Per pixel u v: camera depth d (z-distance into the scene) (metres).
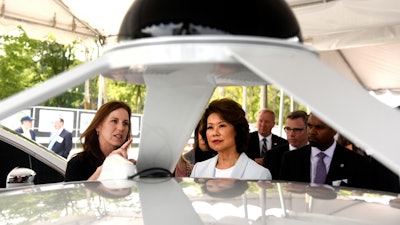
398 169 0.41
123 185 1.09
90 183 1.16
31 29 5.60
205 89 0.78
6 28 5.43
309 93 0.46
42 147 3.66
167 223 0.82
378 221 0.82
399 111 0.46
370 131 0.43
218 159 2.29
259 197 1.00
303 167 2.63
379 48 8.18
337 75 0.50
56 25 5.65
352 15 3.88
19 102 0.50
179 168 2.84
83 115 10.13
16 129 9.47
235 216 0.86
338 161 2.50
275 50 0.52
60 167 3.63
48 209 0.90
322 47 5.70
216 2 0.53
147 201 0.95
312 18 4.11
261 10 0.54
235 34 0.52
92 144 2.54
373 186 2.40
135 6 0.58
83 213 0.87
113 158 1.25
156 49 0.51
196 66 0.54
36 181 3.48
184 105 0.85
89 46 5.97
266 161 3.50
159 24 0.54
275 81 0.47
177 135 0.96
